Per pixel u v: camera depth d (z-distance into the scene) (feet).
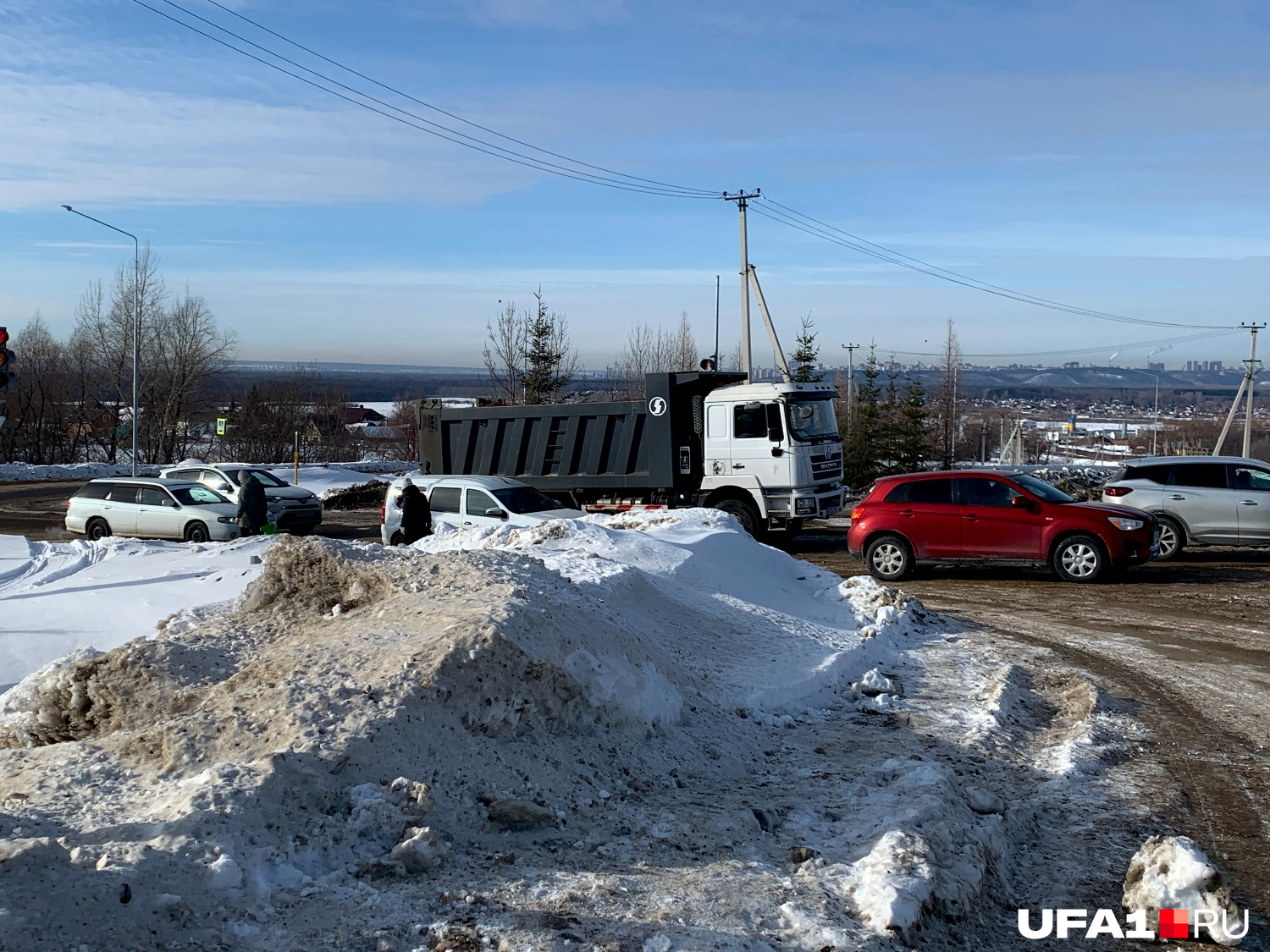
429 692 16.67
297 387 238.27
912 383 139.44
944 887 13.88
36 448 189.88
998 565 50.14
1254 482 54.90
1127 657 32.40
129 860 11.35
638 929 11.97
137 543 52.95
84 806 14.02
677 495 61.72
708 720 22.13
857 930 12.42
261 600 24.22
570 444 64.18
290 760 14.14
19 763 16.26
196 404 199.82
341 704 16.02
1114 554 48.19
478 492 55.16
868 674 27.27
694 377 61.57
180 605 38.47
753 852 15.19
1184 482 56.03
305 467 142.20
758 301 105.09
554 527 41.52
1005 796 19.11
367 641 19.08
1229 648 33.91
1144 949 13.34
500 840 14.65
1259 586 47.21
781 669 26.81
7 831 12.55
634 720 19.74
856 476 135.95
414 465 158.61
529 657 17.99
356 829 13.69
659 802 17.33
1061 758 21.25
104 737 17.47
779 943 12.10
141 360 181.57
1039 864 16.10
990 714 24.18
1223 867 15.92
